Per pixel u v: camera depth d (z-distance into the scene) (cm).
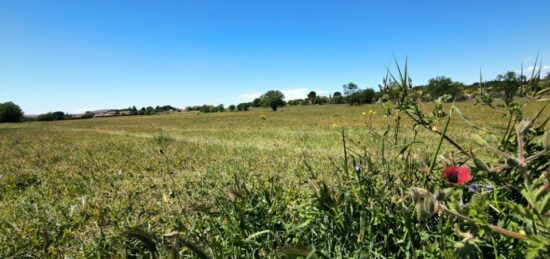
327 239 186
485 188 164
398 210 186
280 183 466
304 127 1836
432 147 641
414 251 148
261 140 1245
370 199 200
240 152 921
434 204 104
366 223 190
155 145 1252
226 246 199
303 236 200
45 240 244
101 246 253
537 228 125
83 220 362
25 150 1467
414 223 181
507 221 146
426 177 193
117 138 1842
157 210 397
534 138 170
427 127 182
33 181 695
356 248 178
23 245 305
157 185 566
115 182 606
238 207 217
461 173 114
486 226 103
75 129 3481
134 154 1014
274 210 237
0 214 433
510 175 165
